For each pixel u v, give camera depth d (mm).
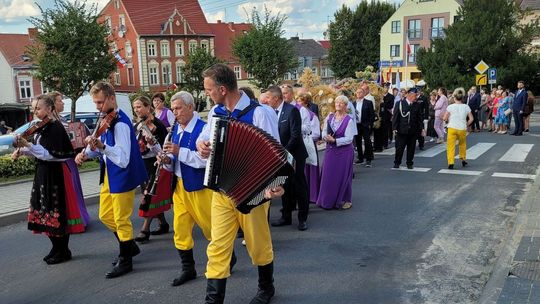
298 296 4418
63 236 5426
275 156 3484
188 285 4758
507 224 6488
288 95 6930
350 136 7230
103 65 17234
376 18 58875
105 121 4695
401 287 4590
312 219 6973
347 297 4391
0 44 48750
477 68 22391
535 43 41406
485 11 36188
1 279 5078
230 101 3891
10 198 8617
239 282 4762
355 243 5883
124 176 4812
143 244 6062
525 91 17297
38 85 49438
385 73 37406
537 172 10039
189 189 4461
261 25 40062
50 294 4672
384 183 9391
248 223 3943
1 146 11898
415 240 5945
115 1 57000
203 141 3775
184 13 59188
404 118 10727
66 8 16703
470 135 17859
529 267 4594
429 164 11492
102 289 4734
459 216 6930
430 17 51719
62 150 5234
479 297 4309
